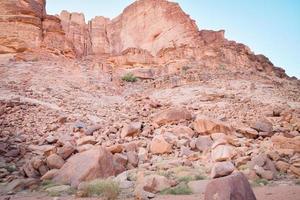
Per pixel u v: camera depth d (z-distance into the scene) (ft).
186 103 76.79
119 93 91.71
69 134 47.60
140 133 49.85
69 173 29.81
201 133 48.78
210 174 29.32
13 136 43.62
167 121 55.62
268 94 91.61
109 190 23.53
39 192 26.40
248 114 65.16
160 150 40.91
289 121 59.93
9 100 58.54
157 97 88.89
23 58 101.65
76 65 109.19
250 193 16.30
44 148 39.91
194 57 131.44
